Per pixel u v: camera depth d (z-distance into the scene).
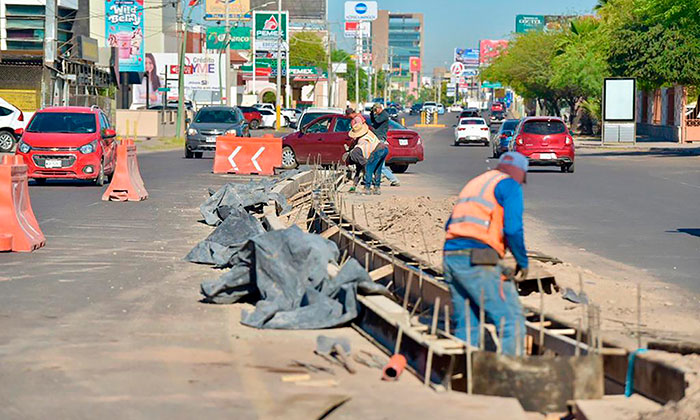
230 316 12.98
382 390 9.28
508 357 8.98
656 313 13.49
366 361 10.41
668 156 61.72
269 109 119.69
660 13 59.00
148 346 11.15
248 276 13.64
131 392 9.21
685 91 81.44
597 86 96.44
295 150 43.16
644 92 102.69
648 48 70.56
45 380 9.63
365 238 18.97
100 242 19.88
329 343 10.88
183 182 36.12
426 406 8.69
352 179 37.66
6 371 9.97
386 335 11.16
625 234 22.48
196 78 114.75
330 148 42.59
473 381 9.02
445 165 50.97
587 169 48.28
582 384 8.93
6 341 11.33
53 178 33.91
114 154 35.84
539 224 24.41
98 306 13.48
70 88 76.19
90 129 33.75
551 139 44.69
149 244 19.75
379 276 14.60
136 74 101.94
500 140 58.09
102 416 8.45
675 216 26.45
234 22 135.25
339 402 8.83
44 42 70.75
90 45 81.56
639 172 45.81
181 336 11.70
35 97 68.00
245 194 24.56
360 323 12.29
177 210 26.27
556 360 8.91
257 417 8.39
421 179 40.09
